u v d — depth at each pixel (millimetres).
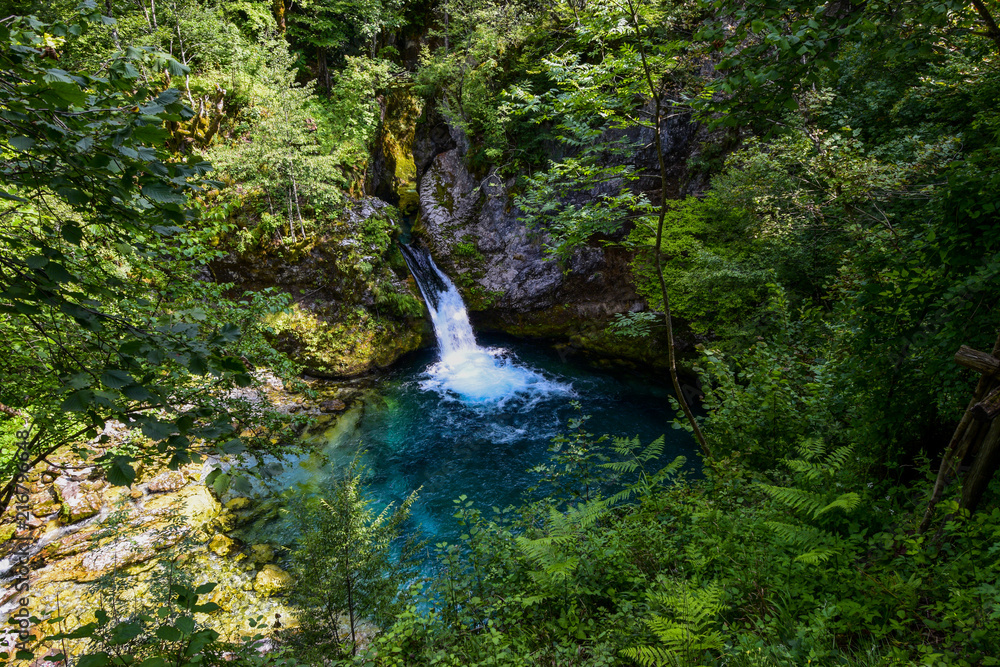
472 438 13961
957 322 3713
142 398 1929
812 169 10203
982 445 3467
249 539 9641
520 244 20250
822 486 4746
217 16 17656
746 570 3787
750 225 12422
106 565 8383
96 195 2020
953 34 3957
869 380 4598
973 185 3588
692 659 2855
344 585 5727
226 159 15703
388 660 3914
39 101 1795
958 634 2662
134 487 10141
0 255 1938
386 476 12320
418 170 22891
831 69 3496
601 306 19344
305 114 17484
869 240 5840
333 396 15477
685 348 17172
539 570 4438
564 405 15750
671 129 17094
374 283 18047
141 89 1940
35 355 3508
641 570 4293
